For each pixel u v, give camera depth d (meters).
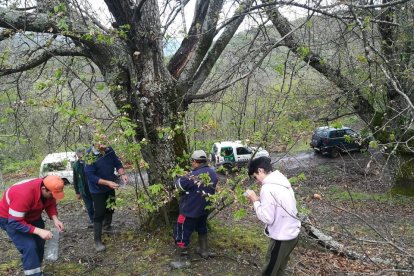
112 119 4.51
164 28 4.98
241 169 4.90
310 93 7.11
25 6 5.39
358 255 5.04
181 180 4.68
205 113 5.74
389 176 12.08
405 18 8.21
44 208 4.54
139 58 5.27
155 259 5.11
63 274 4.77
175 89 5.54
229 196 4.29
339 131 18.70
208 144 5.54
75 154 5.56
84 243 5.75
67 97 6.02
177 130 5.10
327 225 7.79
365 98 9.77
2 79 6.86
